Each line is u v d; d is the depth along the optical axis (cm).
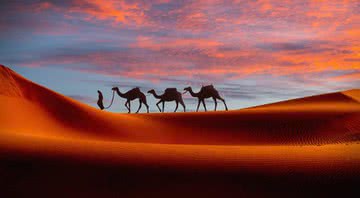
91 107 3800
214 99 4600
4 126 2486
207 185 1246
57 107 3350
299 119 4169
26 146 1545
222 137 3828
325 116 4225
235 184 1257
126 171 1331
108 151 1557
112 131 3494
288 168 1401
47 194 1156
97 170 1329
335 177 1305
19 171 1288
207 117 4294
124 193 1185
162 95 4528
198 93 4588
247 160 1498
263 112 4431
